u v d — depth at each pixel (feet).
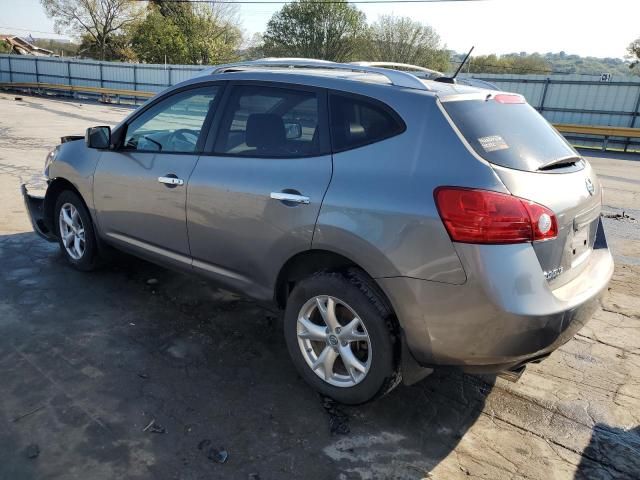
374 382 8.89
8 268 15.26
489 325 7.70
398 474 8.09
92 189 13.70
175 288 14.47
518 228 7.61
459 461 8.43
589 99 68.03
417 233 7.96
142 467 7.92
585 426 9.43
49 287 14.11
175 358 10.99
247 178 10.07
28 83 117.60
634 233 22.57
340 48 160.45
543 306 7.76
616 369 11.37
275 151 9.94
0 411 8.98
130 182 12.51
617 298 15.17
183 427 8.85
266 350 11.49
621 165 48.19
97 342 11.44
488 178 7.74
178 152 11.65
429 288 7.98
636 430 9.38
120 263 15.80
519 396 10.25
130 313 12.90
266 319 12.92
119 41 180.55
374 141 8.79
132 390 9.78
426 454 8.55
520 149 8.67
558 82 69.56
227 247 10.70
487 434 9.11
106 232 13.79
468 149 8.04
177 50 158.92
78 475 7.70
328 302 9.27
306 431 8.93
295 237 9.33
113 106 96.37
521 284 7.63
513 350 7.83
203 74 11.94
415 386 10.43
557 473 8.27
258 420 9.15
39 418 8.86
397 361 8.82
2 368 10.27
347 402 9.40
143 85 108.17
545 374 11.07
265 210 9.73
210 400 9.62
